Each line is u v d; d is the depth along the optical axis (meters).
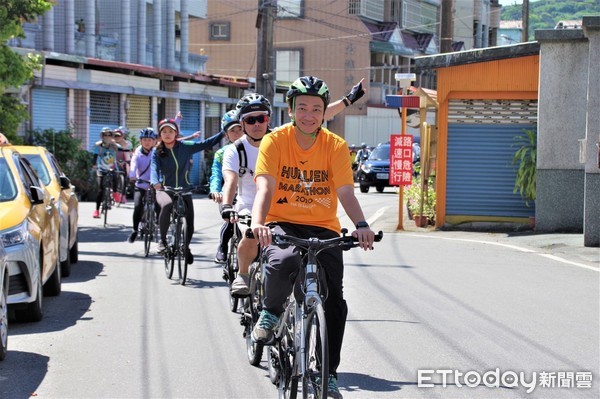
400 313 9.84
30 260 9.03
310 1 57.47
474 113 20.08
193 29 59.84
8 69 19.55
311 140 6.15
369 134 56.38
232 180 8.33
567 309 10.13
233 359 7.80
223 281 12.04
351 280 12.14
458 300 10.66
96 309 10.05
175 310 9.97
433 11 66.56
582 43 18.17
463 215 20.28
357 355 7.95
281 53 58.19
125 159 25.72
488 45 75.88
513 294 11.11
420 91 21.06
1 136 10.71
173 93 35.47
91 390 6.84
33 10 19.41
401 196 20.12
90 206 25.48
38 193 9.74
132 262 13.92
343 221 22.48
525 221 19.97
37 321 9.34
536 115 19.83
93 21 34.53
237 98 41.25
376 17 59.00
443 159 20.22
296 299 5.95
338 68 57.38
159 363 7.66
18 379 7.15
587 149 16.05
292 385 5.96
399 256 14.80
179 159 12.21
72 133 29.00
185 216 11.91
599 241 16.02
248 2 58.88
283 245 5.72
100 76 30.56
